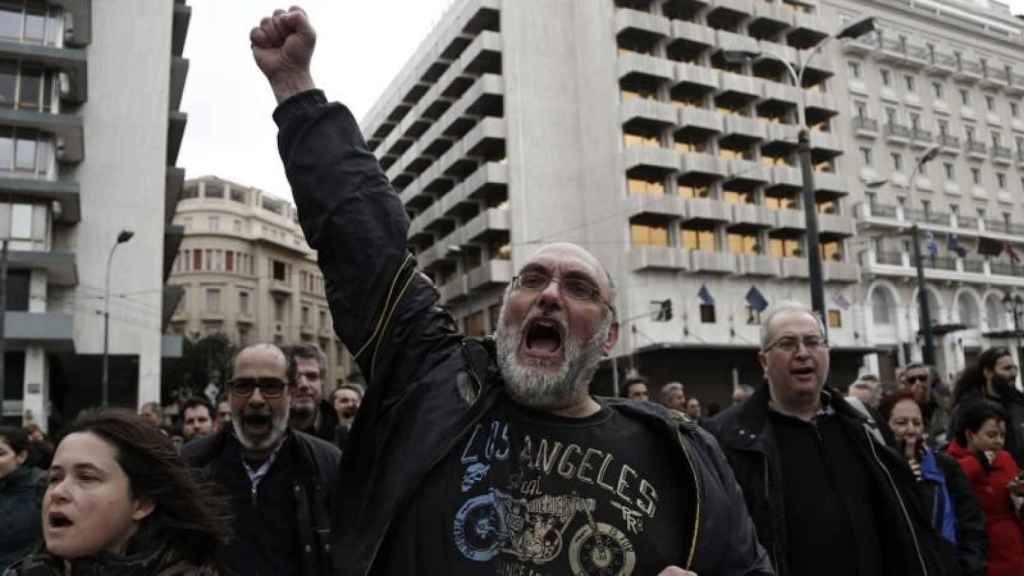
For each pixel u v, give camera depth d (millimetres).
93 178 31062
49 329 27547
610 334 2389
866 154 45219
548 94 40969
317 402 5414
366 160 2412
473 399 2221
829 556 3516
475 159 43156
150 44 32562
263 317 67938
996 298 47281
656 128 39000
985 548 4352
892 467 3693
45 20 29359
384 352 2275
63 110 31141
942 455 4598
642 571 2035
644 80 39406
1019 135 51312
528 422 2207
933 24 48625
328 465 4039
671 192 38438
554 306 2238
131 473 2289
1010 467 4918
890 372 42688
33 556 2312
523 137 40031
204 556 2400
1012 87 50812
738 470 3678
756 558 2312
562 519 2039
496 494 2061
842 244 42500
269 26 2490
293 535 3867
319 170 2352
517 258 38844
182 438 8133
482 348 2422
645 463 2205
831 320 41500
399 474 2100
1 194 28031
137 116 31922
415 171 51094
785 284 40500
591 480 2109
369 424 2240
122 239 27250
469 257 44781
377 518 2064
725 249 39281
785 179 39969
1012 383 6277
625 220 37406
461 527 2023
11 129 28453
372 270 2301
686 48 40625
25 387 28016
